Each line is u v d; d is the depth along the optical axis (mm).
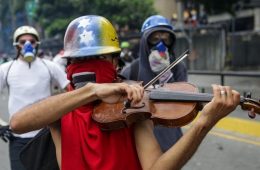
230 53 18719
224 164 5652
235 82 12477
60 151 1746
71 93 1589
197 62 19562
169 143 3084
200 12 23016
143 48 3398
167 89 1804
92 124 1707
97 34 1783
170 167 1503
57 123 1781
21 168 3365
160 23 3432
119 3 24922
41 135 1903
